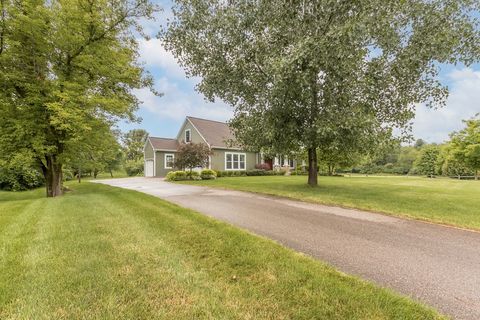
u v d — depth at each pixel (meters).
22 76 10.87
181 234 4.75
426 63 9.82
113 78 12.56
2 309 2.46
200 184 14.93
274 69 9.07
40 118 11.29
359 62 9.91
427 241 4.70
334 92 10.45
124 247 4.05
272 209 7.36
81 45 11.41
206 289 2.91
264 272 3.33
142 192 11.05
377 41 9.62
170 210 6.75
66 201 8.26
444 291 2.99
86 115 11.57
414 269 3.55
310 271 3.33
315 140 10.60
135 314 2.43
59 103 10.13
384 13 8.73
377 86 10.49
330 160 25.22
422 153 44.28
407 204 7.95
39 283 2.91
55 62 11.68
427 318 2.44
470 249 4.32
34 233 4.71
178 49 11.42
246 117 12.37
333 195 9.65
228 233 4.79
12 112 11.15
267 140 11.51
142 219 5.79
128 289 2.84
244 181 16.52
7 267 3.29
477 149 26.30
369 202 8.23
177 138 30.05
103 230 4.92
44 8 10.09
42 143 11.16
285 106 10.49
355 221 6.07
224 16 10.34
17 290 2.76
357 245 4.46
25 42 10.73
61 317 2.36
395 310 2.53
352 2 8.88
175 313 2.46
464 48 9.16
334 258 3.91
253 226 5.60
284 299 2.74
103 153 14.73
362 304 2.63
